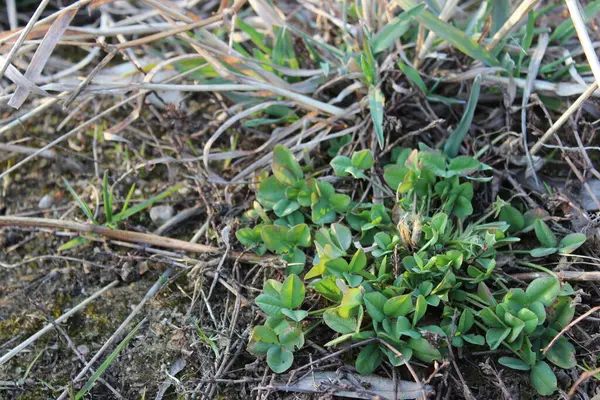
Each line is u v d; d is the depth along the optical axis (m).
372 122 0.65
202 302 0.61
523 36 0.67
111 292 0.62
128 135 0.70
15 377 0.59
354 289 0.55
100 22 0.76
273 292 0.57
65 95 0.65
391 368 0.56
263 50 0.70
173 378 0.58
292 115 0.67
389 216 0.61
